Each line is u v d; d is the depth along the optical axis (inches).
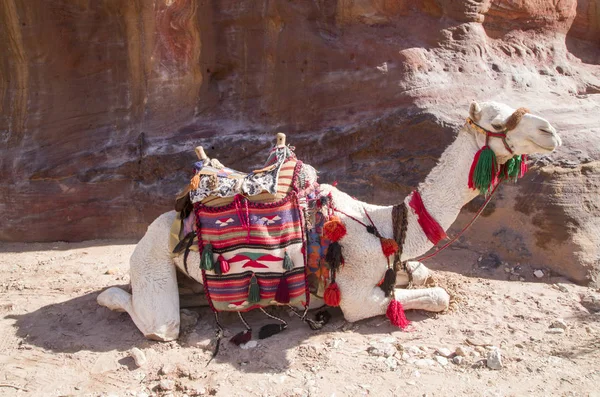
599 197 242.4
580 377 173.9
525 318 208.8
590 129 257.1
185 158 300.8
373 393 171.9
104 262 279.0
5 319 228.7
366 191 277.3
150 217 306.2
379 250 203.5
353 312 208.1
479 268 248.4
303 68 286.4
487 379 175.5
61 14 309.4
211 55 303.6
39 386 187.5
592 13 310.0
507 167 199.3
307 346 198.7
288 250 200.4
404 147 269.0
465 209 259.8
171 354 201.0
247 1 292.2
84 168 311.1
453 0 277.3
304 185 207.2
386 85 272.4
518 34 295.9
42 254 295.3
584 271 231.5
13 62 315.3
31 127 317.7
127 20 309.1
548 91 281.0
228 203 201.6
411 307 211.9
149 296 211.9
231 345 204.2
